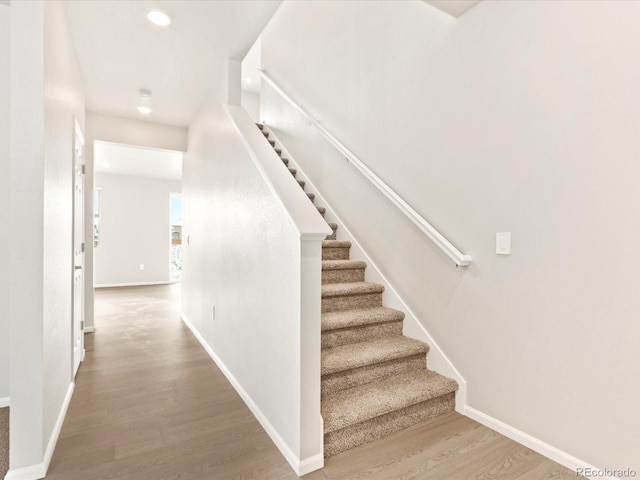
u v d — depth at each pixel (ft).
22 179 5.24
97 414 7.01
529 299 5.85
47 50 5.59
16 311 5.19
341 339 7.62
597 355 5.05
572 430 5.34
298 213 5.70
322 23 11.75
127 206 25.91
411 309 8.29
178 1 7.18
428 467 5.45
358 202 10.14
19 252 5.22
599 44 4.92
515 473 5.30
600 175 4.95
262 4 7.27
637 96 4.58
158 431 6.45
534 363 5.81
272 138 15.10
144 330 13.37
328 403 6.24
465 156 6.89
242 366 7.90
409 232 8.35
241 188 8.11
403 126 8.45
